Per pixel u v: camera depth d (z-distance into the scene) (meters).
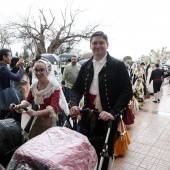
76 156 1.56
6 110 3.92
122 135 3.94
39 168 1.42
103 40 2.42
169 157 4.05
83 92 2.64
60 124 2.70
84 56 12.50
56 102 2.56
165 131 5.52
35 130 2.54
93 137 2.38
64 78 6.63
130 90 2.40
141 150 4.34
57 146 1.60
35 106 2.96
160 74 10.02
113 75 2.40
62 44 25.23
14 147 1.99
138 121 6.44
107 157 2.09
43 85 2.63
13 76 3.90
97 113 2.35
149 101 10.29
